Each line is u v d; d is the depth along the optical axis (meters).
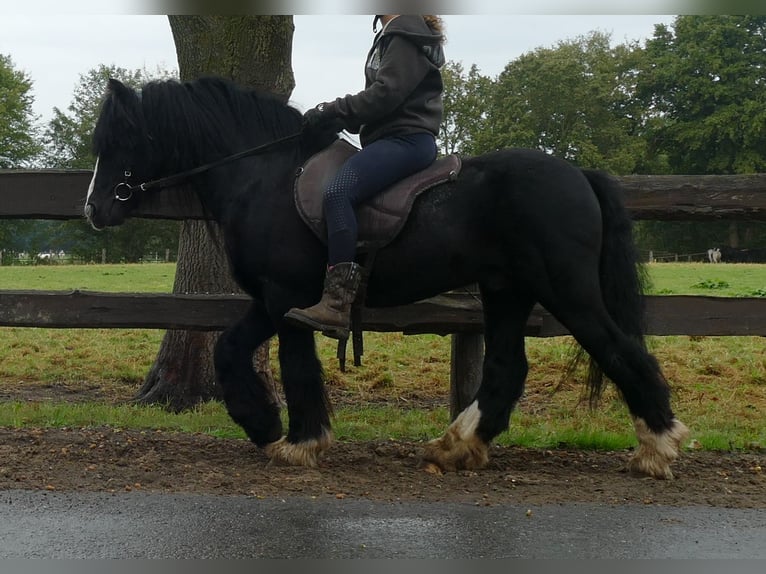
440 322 6.21
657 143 62.62
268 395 5.46
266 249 5.04
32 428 6.14
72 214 6.24
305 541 3.84
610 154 60.16
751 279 21.12
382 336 12.01
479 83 62.41
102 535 3.90
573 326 4.88
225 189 5.26
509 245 4.91
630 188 6.09
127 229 54.94
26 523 4.04
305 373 5.11
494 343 5.38
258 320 5.41
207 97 5.32
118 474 4.93
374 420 6.96
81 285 21.45
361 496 4.59
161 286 21.09
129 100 5.20
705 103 60.12
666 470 5.05
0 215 6.25
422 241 4.94
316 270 5.03
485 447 5.32
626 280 4.97
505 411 5.34
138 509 4.26
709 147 60.31
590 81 60.72
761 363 9.91
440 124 5.18
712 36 59.38
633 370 4.90
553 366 9.83
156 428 6.35
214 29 7.39
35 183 6.22
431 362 10.38
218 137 5.29
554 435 6.21
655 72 61.03
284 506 4.34
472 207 4.93
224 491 4.63
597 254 4.91
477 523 4.12
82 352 10.99
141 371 9.74
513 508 4.39
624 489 4.81
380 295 5.14
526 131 58.81
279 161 5.22
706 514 4.32
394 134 5.02
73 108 63.00
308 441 5.15
